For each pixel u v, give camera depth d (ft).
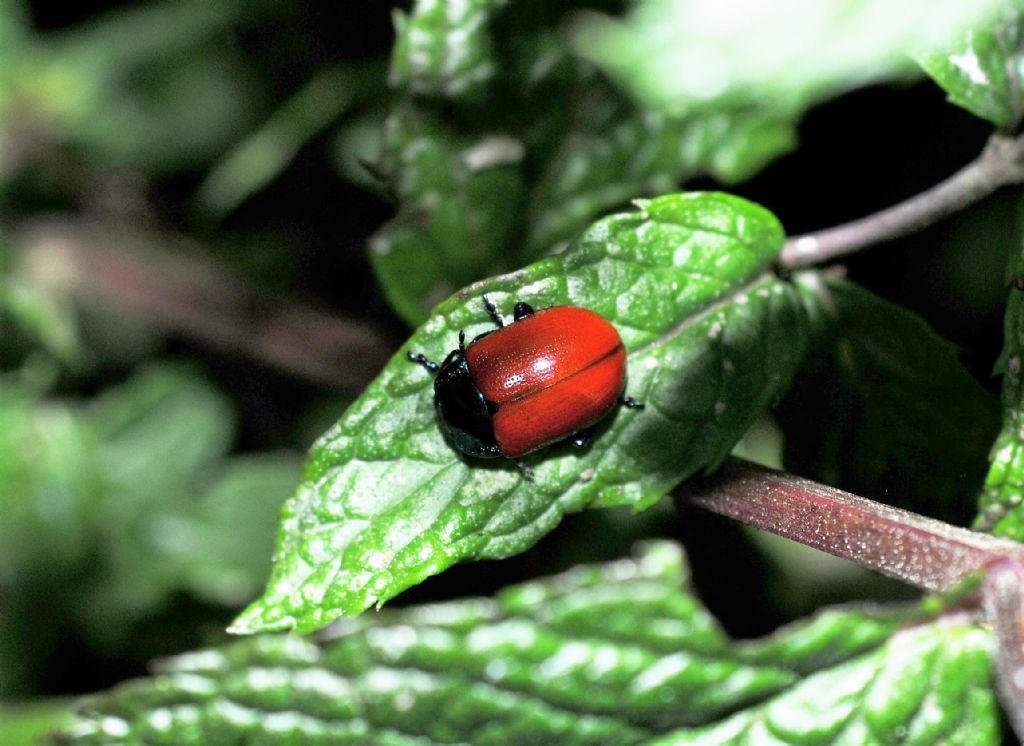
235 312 0.44
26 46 0.47
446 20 0.33
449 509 0.29
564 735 0.29
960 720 0.28
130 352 0.47
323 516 0.29
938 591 0.28
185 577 0.43
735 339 0.30
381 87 0.40
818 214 0.37
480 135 0.34
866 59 0.30
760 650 0.28
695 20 0.31
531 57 0.34
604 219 0.30
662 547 0.28
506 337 0.31
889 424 0.31
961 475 0.31
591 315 0.30
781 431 0.31
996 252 0.38
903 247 0.38
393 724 0.29
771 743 0.28
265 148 0.42
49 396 0.45
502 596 0.28
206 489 0.44
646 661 0.28
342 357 0.43
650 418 0.30
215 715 0.29
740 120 0.35
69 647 0.43
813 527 0.29
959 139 0.36
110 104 0.47
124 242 0.45
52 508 0.43
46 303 0.43
